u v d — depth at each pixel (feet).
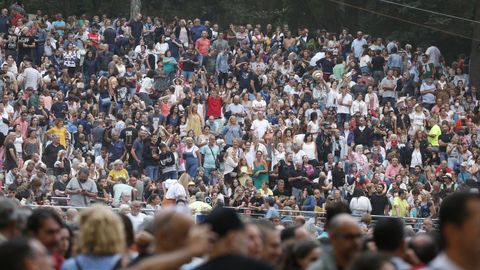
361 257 49.96
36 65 289.74
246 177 223.92
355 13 416.46
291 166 221.87
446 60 412.36
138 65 291.99
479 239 45.91
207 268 50.70
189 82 288.71
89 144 229.86
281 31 352.90
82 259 62.75
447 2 408.05
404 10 410.11
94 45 293.64
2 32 300.40
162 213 56.18
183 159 224.12
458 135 276.21
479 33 367.04
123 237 63.93
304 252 69.62
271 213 172.96
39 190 180.24
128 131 223.10
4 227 64.69
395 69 313.53
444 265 46.24
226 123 262.88
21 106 235.20
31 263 45.75
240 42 317.83
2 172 213.25
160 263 49.03
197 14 424.05
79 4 416.46
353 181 227.20
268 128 251.80
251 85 286.87
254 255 60.39
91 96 254.68
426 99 311.88
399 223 66.39
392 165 244.83
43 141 227.81
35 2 409.69
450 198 47.16
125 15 420.36
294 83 287.28
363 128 262.47
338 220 63.82
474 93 327.06
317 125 258.16
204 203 178.50
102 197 188.24
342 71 308.81
